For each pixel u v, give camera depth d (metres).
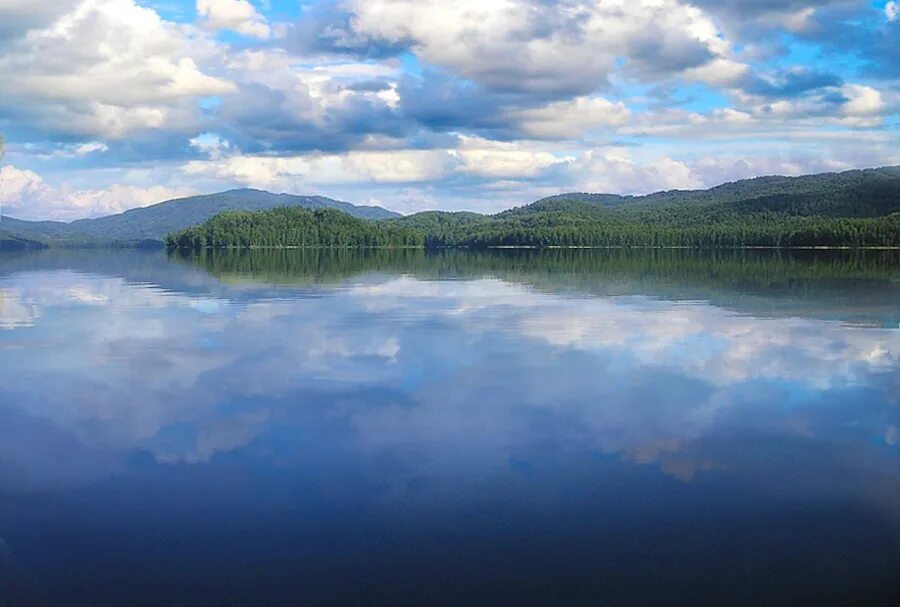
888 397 19.95
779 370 23.36
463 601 9.80
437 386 21.20
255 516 12.42
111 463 15.03
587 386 21.22
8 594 10.02
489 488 13.51
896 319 35.09
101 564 10.85
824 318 35.53
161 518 12.38
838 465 14.63
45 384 21.84
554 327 32.53
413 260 110.31
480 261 105.69
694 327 32.53
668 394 20.25
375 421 17.72
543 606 9.68
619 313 37.72
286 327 32.69
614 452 15.44
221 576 10.48
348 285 56.75
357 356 25.75
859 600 9.77
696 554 10.95
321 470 14.48
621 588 10.07
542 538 11.49
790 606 9.65
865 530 11.70
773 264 92.25
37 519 12.39
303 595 9.98
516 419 17.86
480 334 30.52
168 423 17.72
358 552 11.11
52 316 37.03
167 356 25.95
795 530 11.73
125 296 47.66
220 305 41.94
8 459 15.29
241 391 20.73
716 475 14.09
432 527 11.92
